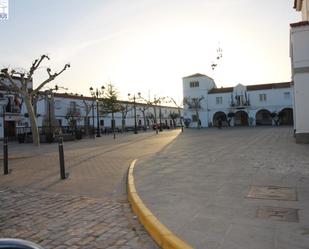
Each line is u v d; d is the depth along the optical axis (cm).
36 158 1524
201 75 6831
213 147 1605
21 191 804
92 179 927
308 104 1552
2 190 823
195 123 6869
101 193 757
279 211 514
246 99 6469
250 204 557
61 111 5288
